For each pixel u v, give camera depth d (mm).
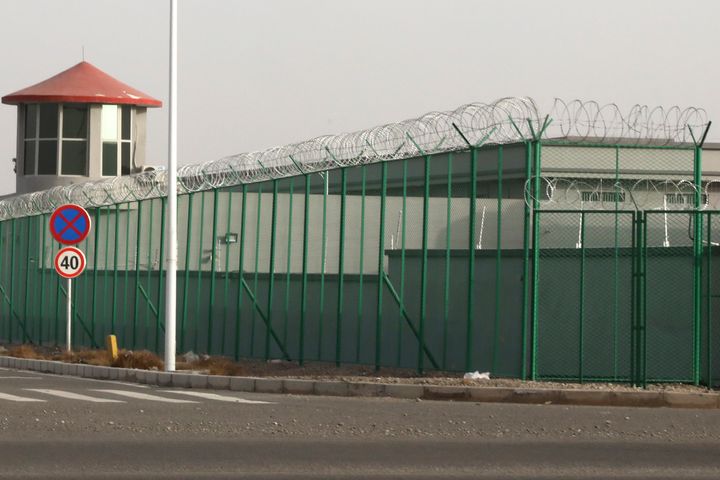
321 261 24484
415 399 18906
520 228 23000
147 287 30719
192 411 16641
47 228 35688
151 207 30859
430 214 24359
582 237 19781
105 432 14328
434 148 21266
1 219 39250
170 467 11672
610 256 20047
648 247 20109
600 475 11414
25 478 10977
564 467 11867
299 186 28078
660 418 16250
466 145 20672
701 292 19828
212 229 29141
